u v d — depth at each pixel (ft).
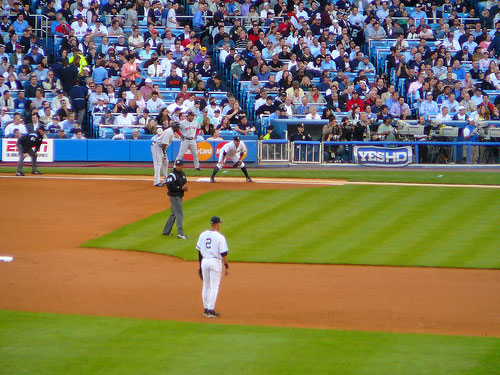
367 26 487.20
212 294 177.06
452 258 227.40
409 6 531.91
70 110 405.59
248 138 392.06
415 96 438.40
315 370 143.74
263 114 414.41
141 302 189.06
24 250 238.07
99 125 395.34
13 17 464.24
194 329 167.22
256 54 443.73
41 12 474.49
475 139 402.52
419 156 391.65
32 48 434.71
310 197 305.12
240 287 201.36
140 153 388.16
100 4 478.18
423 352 153.79
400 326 172.65
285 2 503.61
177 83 427.74
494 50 477.77
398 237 249.55
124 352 152.97
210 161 387.55
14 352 153.28
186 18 497.46
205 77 442.50
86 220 274.36
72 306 185.47
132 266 221.46
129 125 396.16
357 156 390.42
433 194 312.29
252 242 244.42
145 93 414.82
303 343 158.51
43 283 204.33
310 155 390.83
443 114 413.80
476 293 197.16
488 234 252.62
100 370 144.15
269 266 221.05
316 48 460.55
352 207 289.33
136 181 340.18
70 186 328.29
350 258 227.81
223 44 465.06
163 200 303.48
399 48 460.55
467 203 296.30
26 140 346.95
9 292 196.34
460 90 435.12
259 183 336.29
